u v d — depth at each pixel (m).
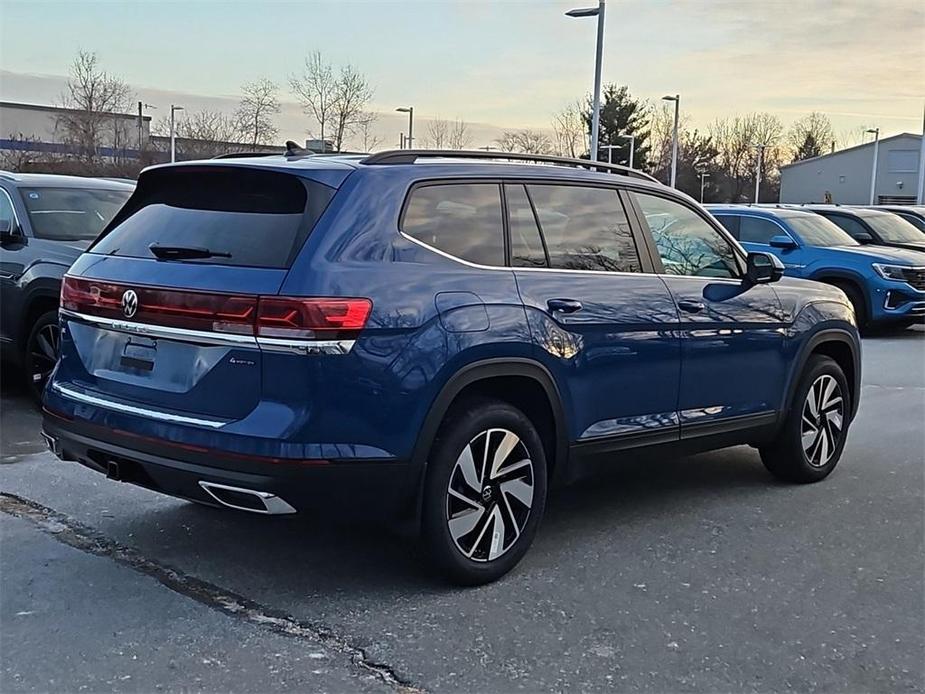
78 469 6.22
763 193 94.88
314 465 3.83
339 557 4.75
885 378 10.51
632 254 5.18
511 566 4.56
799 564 4.83
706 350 5.40
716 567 4.76
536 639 3.91
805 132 99.06
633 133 76.12
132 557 4.71
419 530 4.26
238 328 3.90
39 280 7.63
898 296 13.56
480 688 3.52
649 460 5.22
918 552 5.03
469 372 4.22
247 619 4.04
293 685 3.51
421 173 4.40
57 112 53.31
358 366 3.89
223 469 3.90
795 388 6.07
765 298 5.83
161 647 3.78
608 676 3.63
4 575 4.45
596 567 4.72
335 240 4.01
